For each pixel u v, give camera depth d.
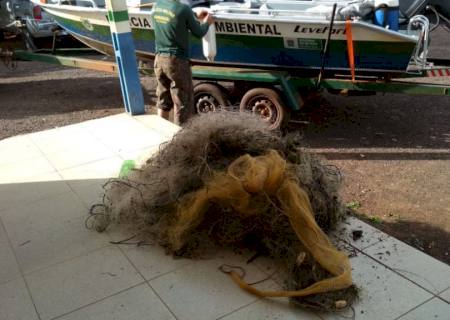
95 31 7.44
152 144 4.47
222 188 2.67
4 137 6.75
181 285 2.57
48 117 7.68
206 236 2.86
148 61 7.40
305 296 2.40
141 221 3.02
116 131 4.84
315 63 6.26
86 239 2.99
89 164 4.09
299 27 5.86
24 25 8.87
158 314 2.37
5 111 8.07
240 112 3.53
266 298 2.46
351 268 2.69
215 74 6.49
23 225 3.17
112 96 8.83
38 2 8.12
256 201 2.70
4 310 2.43
